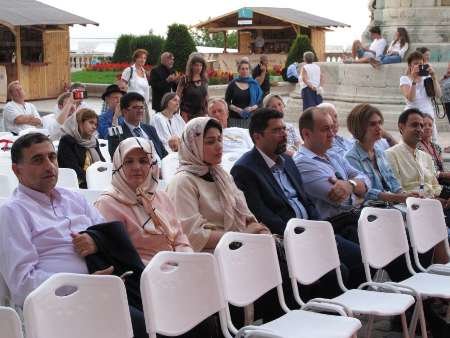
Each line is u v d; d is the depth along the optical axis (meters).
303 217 4.02
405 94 8.44
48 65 18.95
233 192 3.69
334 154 4.50
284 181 4.04
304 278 3.35
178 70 17.70
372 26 12.92
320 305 3.23
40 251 2.95
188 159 3.66
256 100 8.72
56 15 18.77
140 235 3.30
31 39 18.77
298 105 12.95
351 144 5.23
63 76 19.30
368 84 11.91
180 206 3.55
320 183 4.20
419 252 3.98
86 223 3.12
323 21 24.95
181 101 8.38
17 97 8.12
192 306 2.80
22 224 2.91
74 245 2.98
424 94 8.41
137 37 23.16
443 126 10.96
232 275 3.04
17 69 18.22
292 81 15.92
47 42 18.88
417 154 4.94
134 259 3.02
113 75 20.69
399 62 11.94
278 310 3.53
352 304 3.34
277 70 20.92
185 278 2.79
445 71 11.25
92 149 5.36
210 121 3.65
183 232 3.51
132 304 2.96
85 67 24.58
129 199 3.34
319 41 25.03
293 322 3.11
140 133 5.79
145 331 2.81
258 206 3.84
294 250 3.31
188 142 3.64
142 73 10.41
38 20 18.19
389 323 4.10
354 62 12.33
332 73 12.41
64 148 5.27
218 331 3.21
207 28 25.91
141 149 3.33
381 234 3.74
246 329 2.92
